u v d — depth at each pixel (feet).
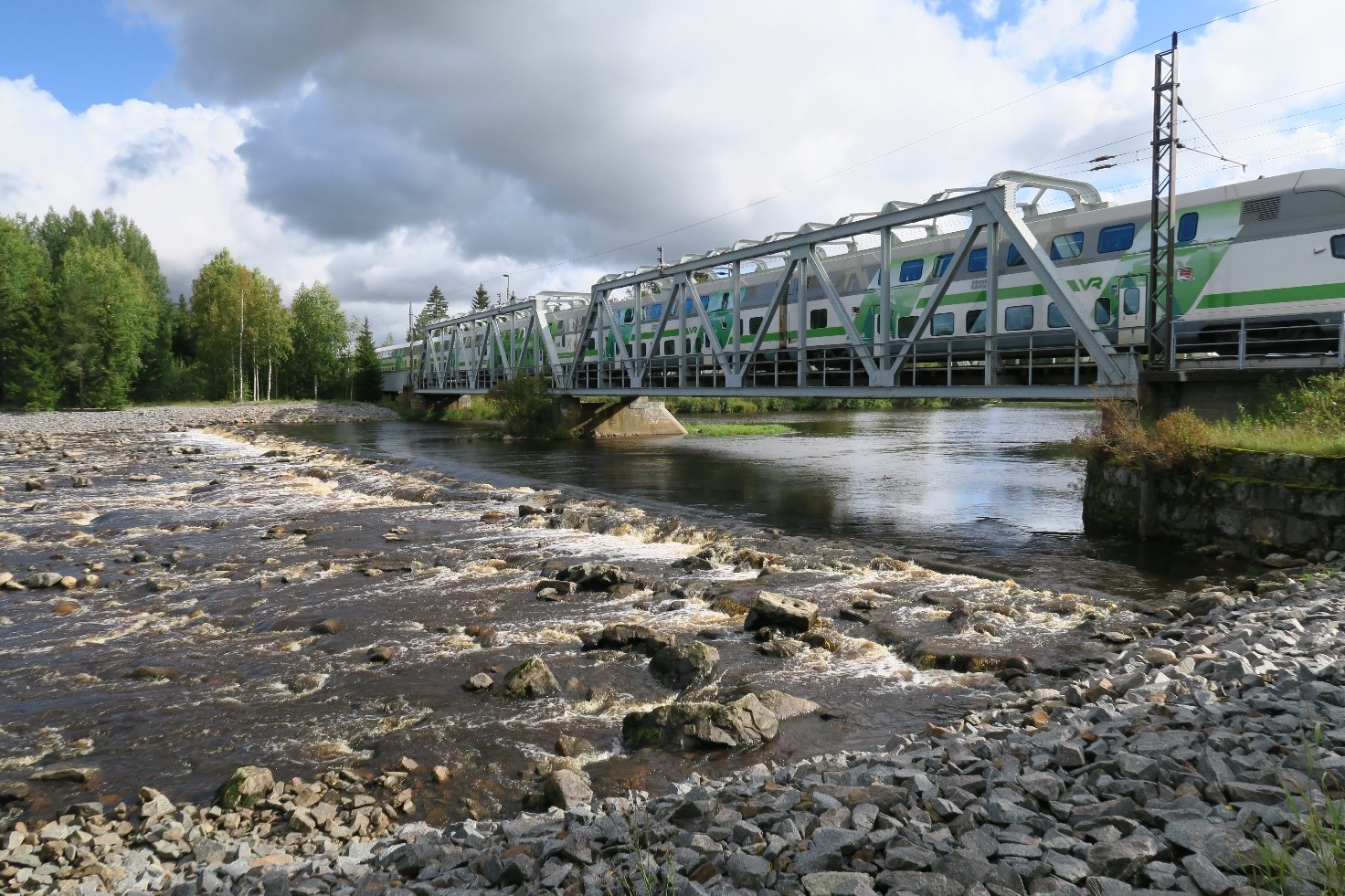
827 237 96.68
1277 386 53.06
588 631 39.34
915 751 22.91
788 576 49.88
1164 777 17.07
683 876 15.34
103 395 252.42
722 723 26.17
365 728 28.84
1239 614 35.19
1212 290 65.87
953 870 14.10
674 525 68.13
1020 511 74.33
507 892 15.65
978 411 296.51
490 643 38.24
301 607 44.88
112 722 29.73
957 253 81.97
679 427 193.67
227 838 21.03
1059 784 17.51
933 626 38.52
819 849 15.24
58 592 48.93
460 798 23.35
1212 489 50.96
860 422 232.12
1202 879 12.84
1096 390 64.69
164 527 71.72
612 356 166.30
